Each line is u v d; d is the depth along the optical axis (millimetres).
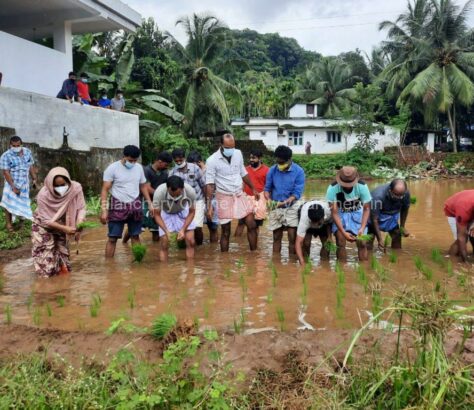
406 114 39344
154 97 24812
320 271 6551
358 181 7109
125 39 24766
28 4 15812
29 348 3717
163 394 2922
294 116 46469
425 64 38750
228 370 3230
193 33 32719
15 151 9070
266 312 4844
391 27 40156
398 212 7727
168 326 3877
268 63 78125
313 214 6648
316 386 3109
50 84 15781
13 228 9414
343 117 40250
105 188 7289
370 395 2842
